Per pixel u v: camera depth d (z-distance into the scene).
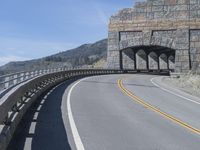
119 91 32.34
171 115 18.89
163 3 84.19
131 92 31.75
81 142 11.79
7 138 10.58
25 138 12.08
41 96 25.73
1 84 13.66
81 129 14.02
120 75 67.62
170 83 45.72
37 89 24.86
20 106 16.14
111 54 88.62
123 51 91.12
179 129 14.88
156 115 18.70
